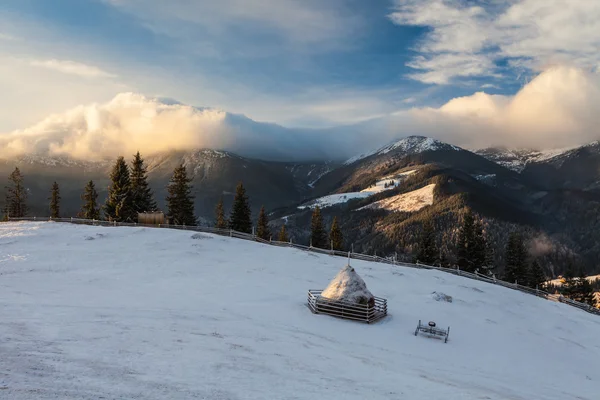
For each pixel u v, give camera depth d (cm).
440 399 1416
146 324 1867
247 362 1508
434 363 2167
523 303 4297
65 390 1006
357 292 2891
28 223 5559
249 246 4997
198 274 3572
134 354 1399
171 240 4725
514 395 1711
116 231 5025
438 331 2727
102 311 2042
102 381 1105
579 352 3014
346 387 1385
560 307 4588
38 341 1405
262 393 1194
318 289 3522
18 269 3203
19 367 1126
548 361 2675
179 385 1159
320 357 1788
